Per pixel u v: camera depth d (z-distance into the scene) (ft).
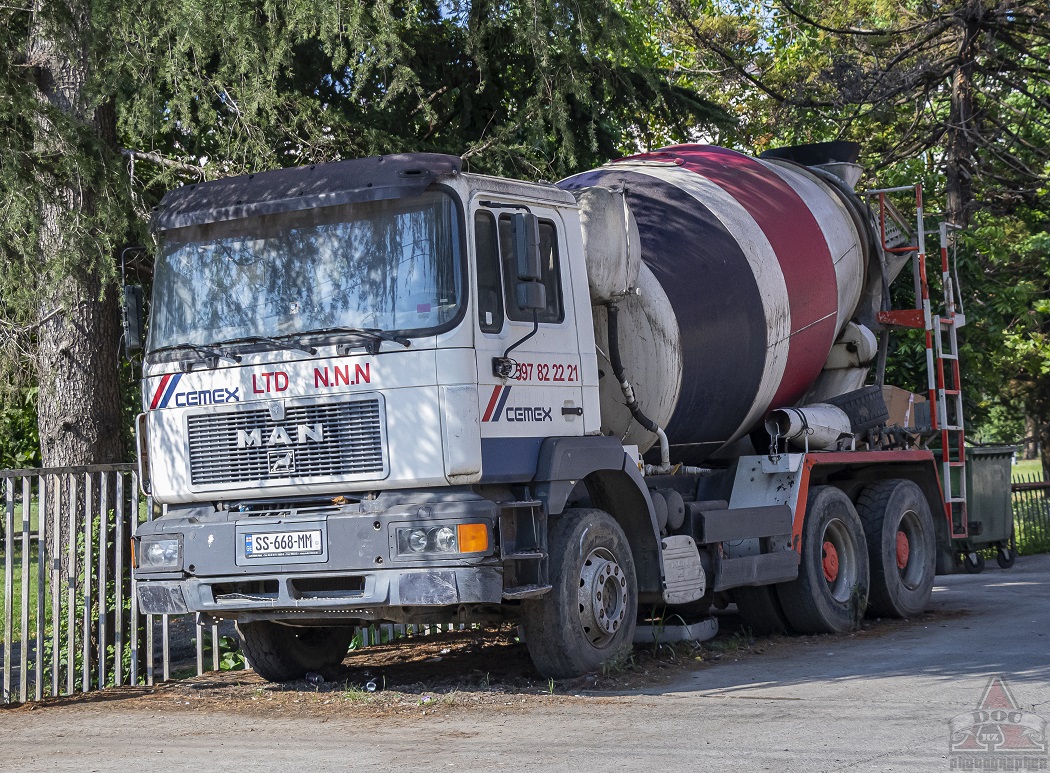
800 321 35.09
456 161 23.91
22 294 28.91
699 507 30.76
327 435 23.91
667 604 30.27
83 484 30.86
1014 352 77.20
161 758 19.86
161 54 29.86
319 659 29.27
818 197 38.27
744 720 20.84
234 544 24.43
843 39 84.28
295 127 37.29
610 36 35.78
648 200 33.22
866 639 32.58
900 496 37.40
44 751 21.17
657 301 30.22
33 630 37.52
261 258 24.90
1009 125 83.76
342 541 23.50
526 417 24.84
